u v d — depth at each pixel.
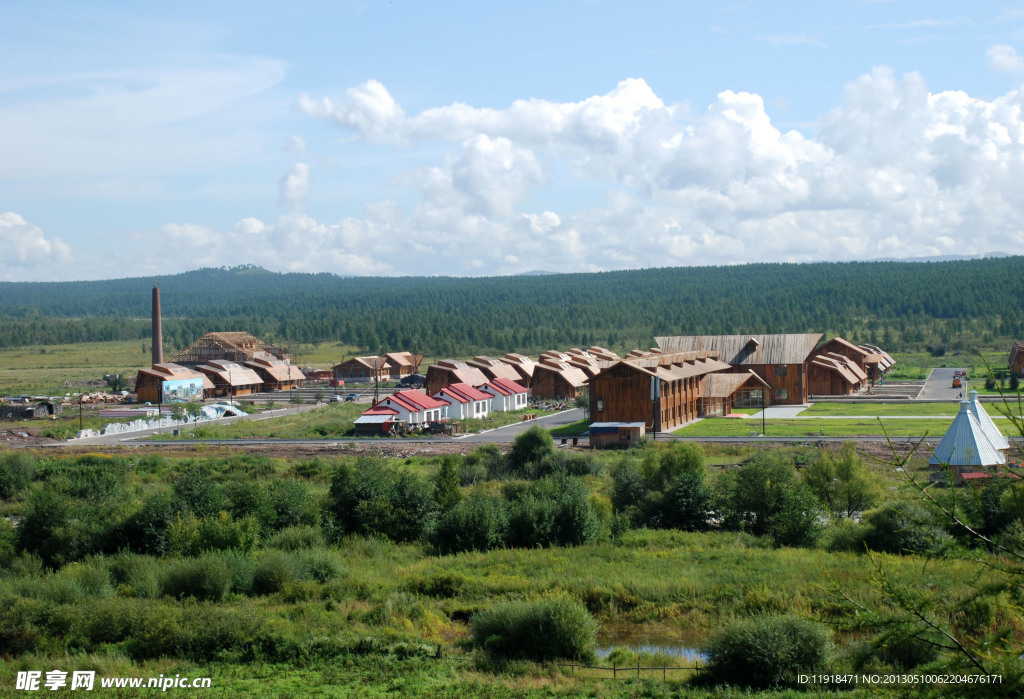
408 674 26.67
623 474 56.72
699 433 94.38
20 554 44.28
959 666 13.21
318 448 88.75
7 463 70.00
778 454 66.12
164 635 29.09
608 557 42.81
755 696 23.91
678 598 35.84
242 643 29.17
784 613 30.38
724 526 50.09
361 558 44.75
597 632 32.25
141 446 93.69
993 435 57.84
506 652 29.38
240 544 43.59
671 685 25.69
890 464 14.86
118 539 45.34
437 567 41.75
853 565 37.84
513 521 47.62
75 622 30.44
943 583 25.94
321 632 30.56
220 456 83.50
